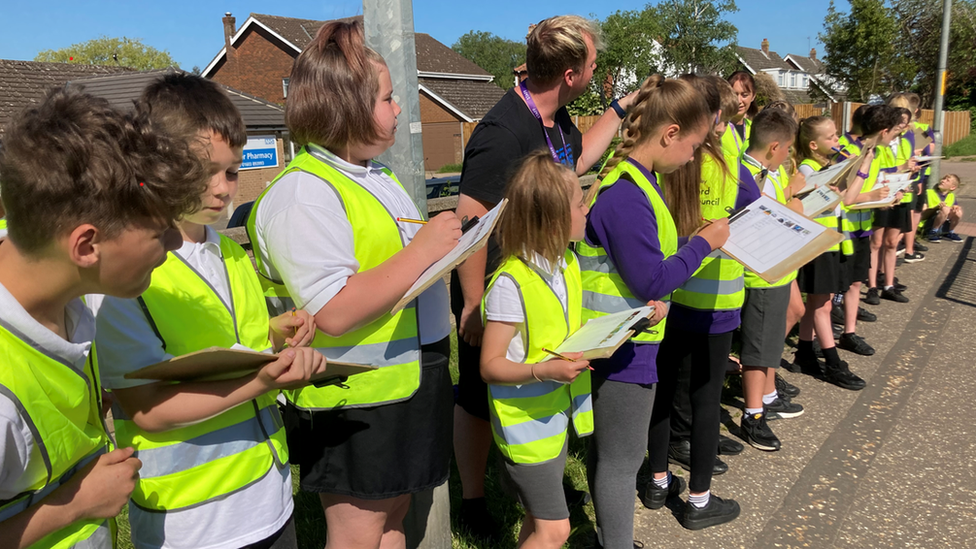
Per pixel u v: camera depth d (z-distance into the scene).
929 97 28.83
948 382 4.73
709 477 3.11
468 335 2.72
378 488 1.80
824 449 3.85
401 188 1.96
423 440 1.85
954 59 27.97
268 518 1.60
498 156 2.68
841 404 4.45
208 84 1.53
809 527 3.12
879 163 5.89
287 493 1.68
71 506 1.18
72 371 1.20
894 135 5.27
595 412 2.49
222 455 1.52
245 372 1.42
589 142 3.28
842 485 3.47
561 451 2.22
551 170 2.08
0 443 1.05
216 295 1.53
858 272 5.28
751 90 4.18
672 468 3.72
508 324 2.15
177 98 1.45
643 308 2.18
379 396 1.77
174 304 1.45
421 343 1.98
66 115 1.06
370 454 1.79
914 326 5.96
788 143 3.68
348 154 1.79
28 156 1.02
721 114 3.25
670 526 3.16
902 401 4.45
